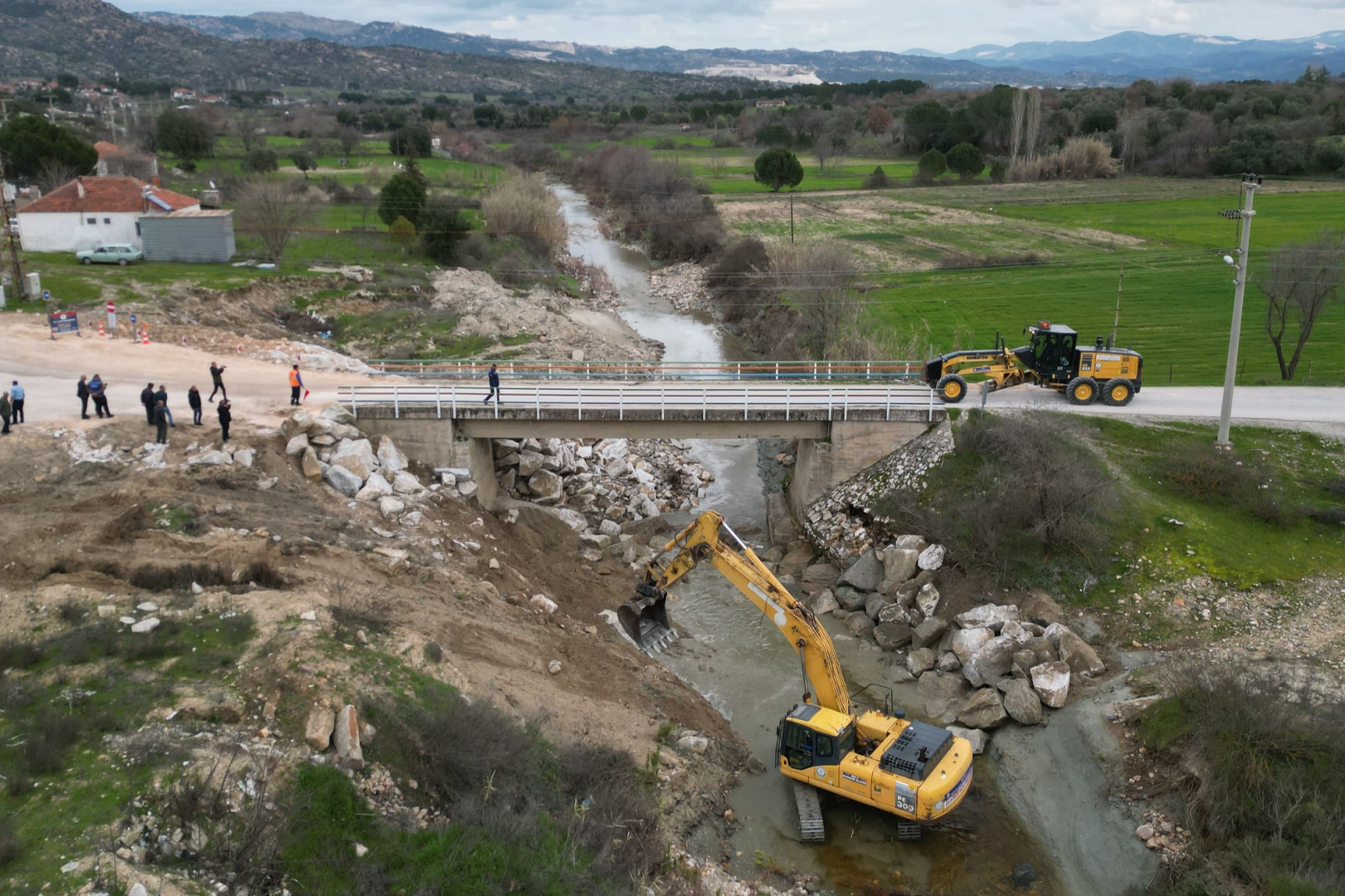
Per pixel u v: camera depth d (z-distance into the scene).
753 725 27.17
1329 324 59.88
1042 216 97.69
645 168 114.81
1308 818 19.56
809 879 21.19
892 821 22.92
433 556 29.91
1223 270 73.12
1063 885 21.06
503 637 26.27
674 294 81.81
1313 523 31.86
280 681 20.41
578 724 23.73
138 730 18.72
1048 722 26.14
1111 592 30.05
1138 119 124.38
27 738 18.19
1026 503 31.77
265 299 59.22
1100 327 60.56
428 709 21.08
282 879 16.39
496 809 19.02
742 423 37.75
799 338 59.34
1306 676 24.25
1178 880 20.06
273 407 36.91
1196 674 23.23
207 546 26.36
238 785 17.73
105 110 171.38
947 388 38.16
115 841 15.93
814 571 35.41
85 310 49.22
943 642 29.88
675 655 30.78
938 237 90.19
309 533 28.61
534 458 40.88
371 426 36.66
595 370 51.00
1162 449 35.22
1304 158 110.44
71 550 25.50
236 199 72.50
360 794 18.66
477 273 72.81
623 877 18.70
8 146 75.75
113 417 33.91
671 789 22.80
